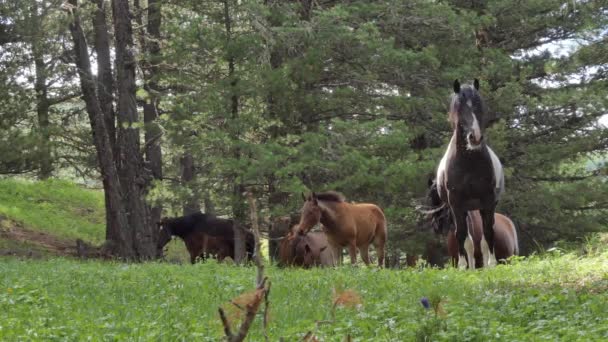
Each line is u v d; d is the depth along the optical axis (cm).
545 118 3412
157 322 959
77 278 1467
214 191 2709
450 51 3041
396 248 3077
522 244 3300
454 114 1383
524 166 3353
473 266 1483
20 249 2938
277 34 2678
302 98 2744
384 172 2594
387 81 2977
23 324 945
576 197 3162
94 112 2811
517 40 3569
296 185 2433
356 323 920
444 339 797
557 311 958
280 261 2223
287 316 1016
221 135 2516
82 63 2758
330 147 2633
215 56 2766
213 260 1808
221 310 368
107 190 2862
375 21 2945
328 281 1346
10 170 2533
